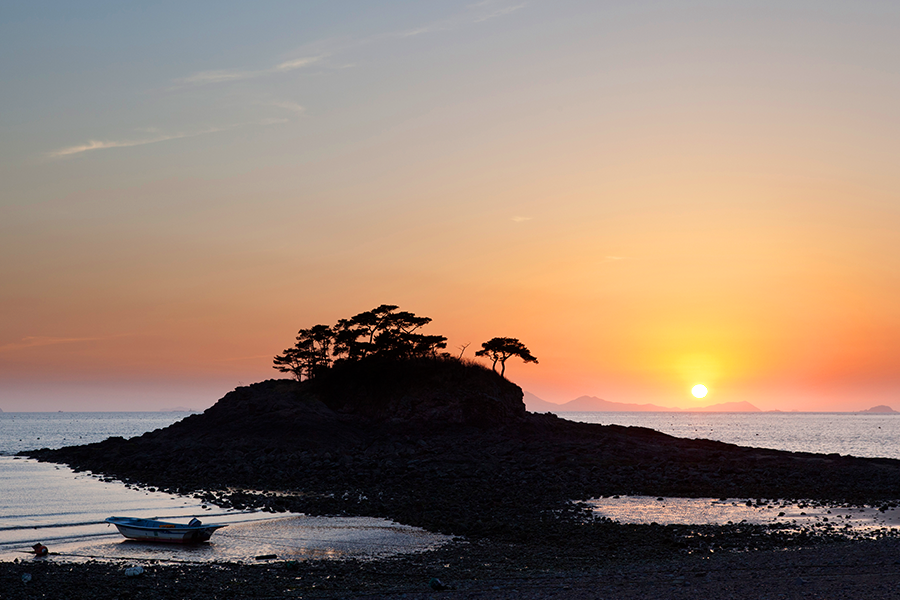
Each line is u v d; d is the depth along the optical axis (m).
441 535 37.38
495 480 61.50
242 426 92.00
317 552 33.12
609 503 50.12
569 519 41.84
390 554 32.28
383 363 105.00
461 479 62.09
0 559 32.28
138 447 90.25
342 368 107.38
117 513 46.72
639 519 43.00
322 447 82.88
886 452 136.62
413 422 93.56
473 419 94.62
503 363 114.25
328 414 95.06
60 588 25.17
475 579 25.94
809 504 50.12
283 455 76.31
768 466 71.19
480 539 35.97
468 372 102.88
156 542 36.03
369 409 98.31
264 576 27.36
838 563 26.97
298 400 100.38
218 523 42.31
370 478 63.44
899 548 30.55
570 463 70.88
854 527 39.66
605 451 79.94
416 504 48.03
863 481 62.28
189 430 98.06
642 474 65.69
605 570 27.09
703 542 33.81
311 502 50.06
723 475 65.62
